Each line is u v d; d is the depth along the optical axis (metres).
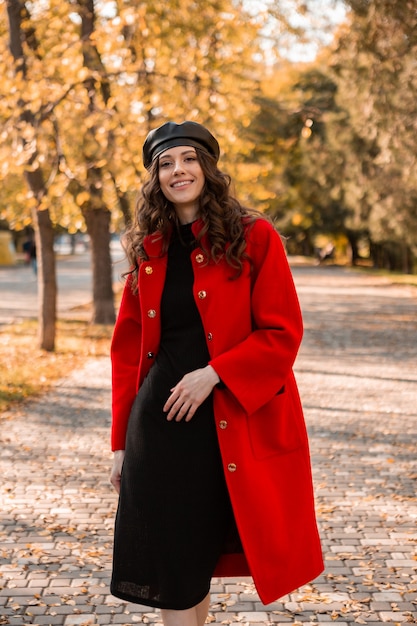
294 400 2.52
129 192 11.98
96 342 13.55
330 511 4.96
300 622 3.43
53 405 8.42
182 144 2.46
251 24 12.07
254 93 14.33
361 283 33.31
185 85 11.31
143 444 2.42
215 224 2.40
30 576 3.93
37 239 12.24
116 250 66.62
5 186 13.30
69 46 10.95
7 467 5.99
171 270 2.46
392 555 4.22
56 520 4.79
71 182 11.94
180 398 2.32
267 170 12.30
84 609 3.56
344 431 7.29
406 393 9.36
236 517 2.35
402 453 6.48
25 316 18.05
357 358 12.50
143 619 3.47
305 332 16.17
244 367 2.34
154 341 2.47
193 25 11.92
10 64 10.63
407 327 17.14
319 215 42.88
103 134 10.20
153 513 2.39
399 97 16.50
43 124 10.77
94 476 5.75
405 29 14.70
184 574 2.38
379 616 3.49
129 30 11.77
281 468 2.45
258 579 2.36
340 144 25.64
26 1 11.62
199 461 2.38
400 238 28.41
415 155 17.86
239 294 2.41
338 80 18.55
